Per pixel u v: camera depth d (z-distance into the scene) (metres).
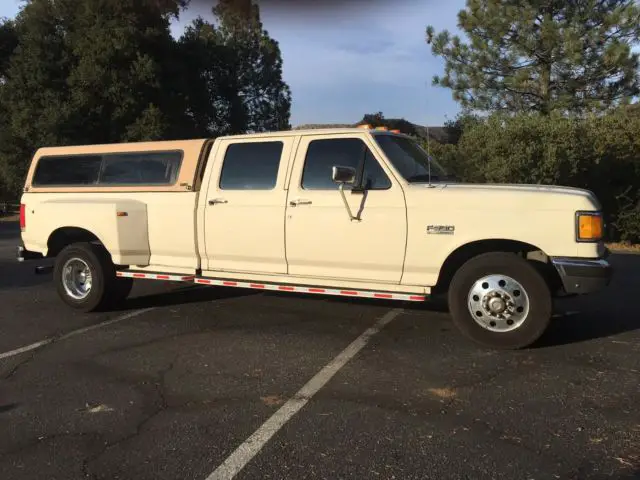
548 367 4.87
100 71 23.41
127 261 6.79
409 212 5.39
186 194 6.46
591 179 13.46
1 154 25.23
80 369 5.03
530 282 5.10
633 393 4.30
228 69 31.12
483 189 5.27
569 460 3.35
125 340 5.88
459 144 14.80
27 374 4.93
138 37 24.20
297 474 3.24
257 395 4.38
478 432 3.71
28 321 6.71
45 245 7.35
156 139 23.91
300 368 4.95
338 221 5.65
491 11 17.75
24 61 24.25
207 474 3.26
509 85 17.94
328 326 6.26
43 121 23.20
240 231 6.14
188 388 4.55
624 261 11.10
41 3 24.36
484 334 5.28
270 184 6.06
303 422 3.89
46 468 3.36
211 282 6.35
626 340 5.63
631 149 13.50
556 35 16.52
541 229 5.05
